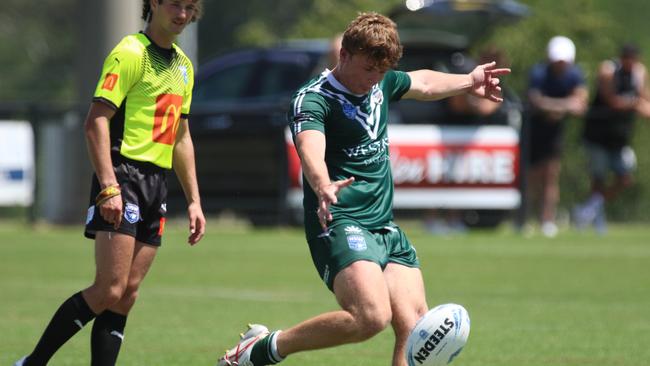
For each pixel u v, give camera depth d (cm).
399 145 6106
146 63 2256
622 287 4278
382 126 2289
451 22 7200
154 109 2273
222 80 6391
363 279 2139
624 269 4806
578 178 8831
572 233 6438
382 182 2278
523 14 6856
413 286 2267
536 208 7112
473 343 3036
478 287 4247
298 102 2220
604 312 3641
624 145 6469
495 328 3294
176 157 2395
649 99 6469
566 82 6316
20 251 5334
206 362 2762
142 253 2302
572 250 5500
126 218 2239
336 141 2248
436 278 4491
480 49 7469
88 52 6606
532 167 6372
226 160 6206
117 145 2255
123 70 2225
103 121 2209
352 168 2253
